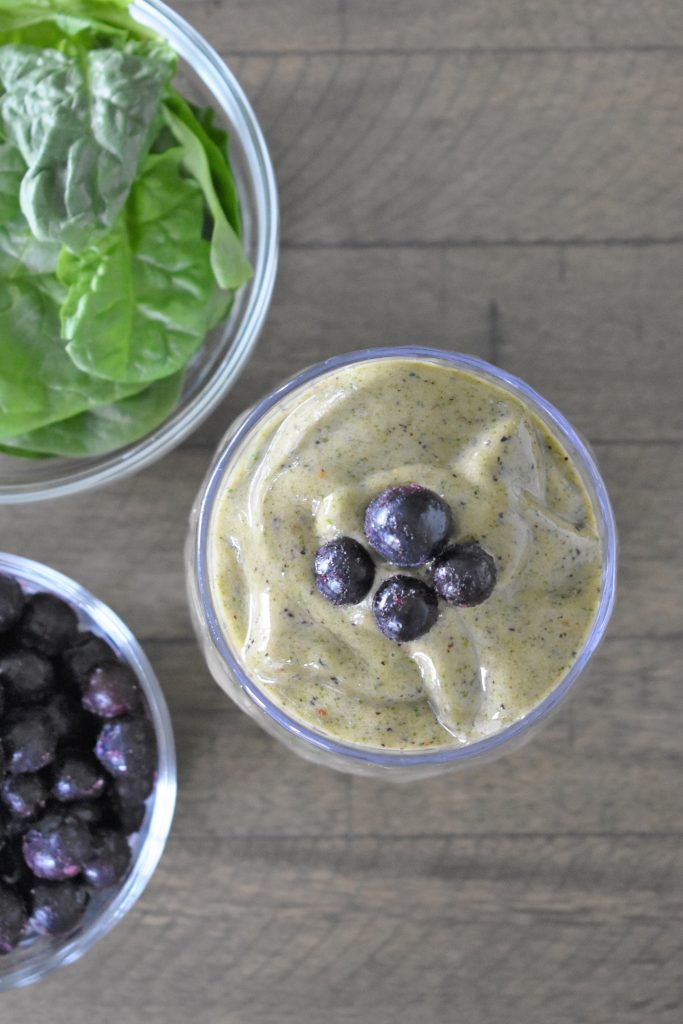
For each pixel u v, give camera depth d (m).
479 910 0.51
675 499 0.51
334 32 0.51
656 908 0.51
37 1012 0.50
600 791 0.51
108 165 0.46
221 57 0.51
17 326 0.47
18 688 0.48
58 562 0.51
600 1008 0.51
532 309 0.51
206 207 0.49
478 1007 0.51
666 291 0.51
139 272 0.47
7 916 0.47
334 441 0.44
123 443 0.49
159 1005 0.50
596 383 0.51
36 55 0.46
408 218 0.51
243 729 0.51
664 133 0.51
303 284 0.51
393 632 0.41
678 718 0.51
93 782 0.48
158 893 0.50
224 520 0.44
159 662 0.51
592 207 0.51
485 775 0.51
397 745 0.43
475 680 0.43
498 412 0.44
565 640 0.44
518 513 0.44
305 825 0.51
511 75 0.51
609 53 0.51
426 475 0.43
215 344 0.50
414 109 0.51
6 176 0.47
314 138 0.51
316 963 0.51
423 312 0.51
